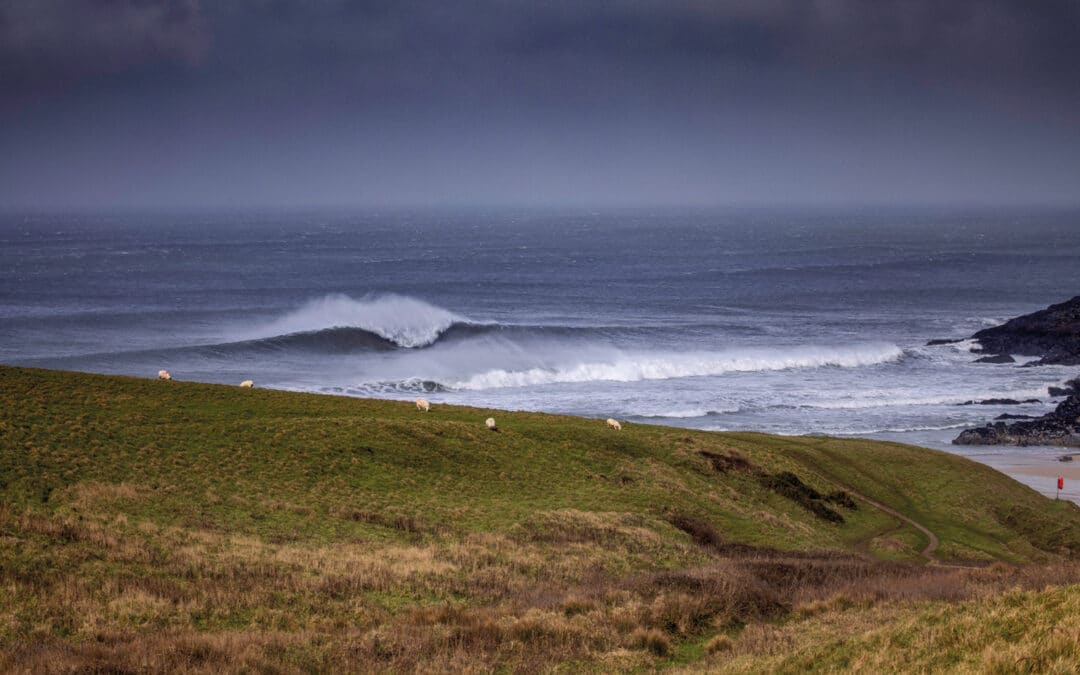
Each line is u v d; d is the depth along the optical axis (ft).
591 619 128.16
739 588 148.97
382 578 143.54
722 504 252.21
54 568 128.47
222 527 167.32
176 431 229.45
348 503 198.39
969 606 109.81
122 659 98.73
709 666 109.50
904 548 250.78
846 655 96.63
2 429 202.90
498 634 119.44
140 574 131.64
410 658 108.58
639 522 214.48
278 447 229.04
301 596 130.93
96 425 221.25
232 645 106.22
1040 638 83.05
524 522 200.13
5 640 102.78
